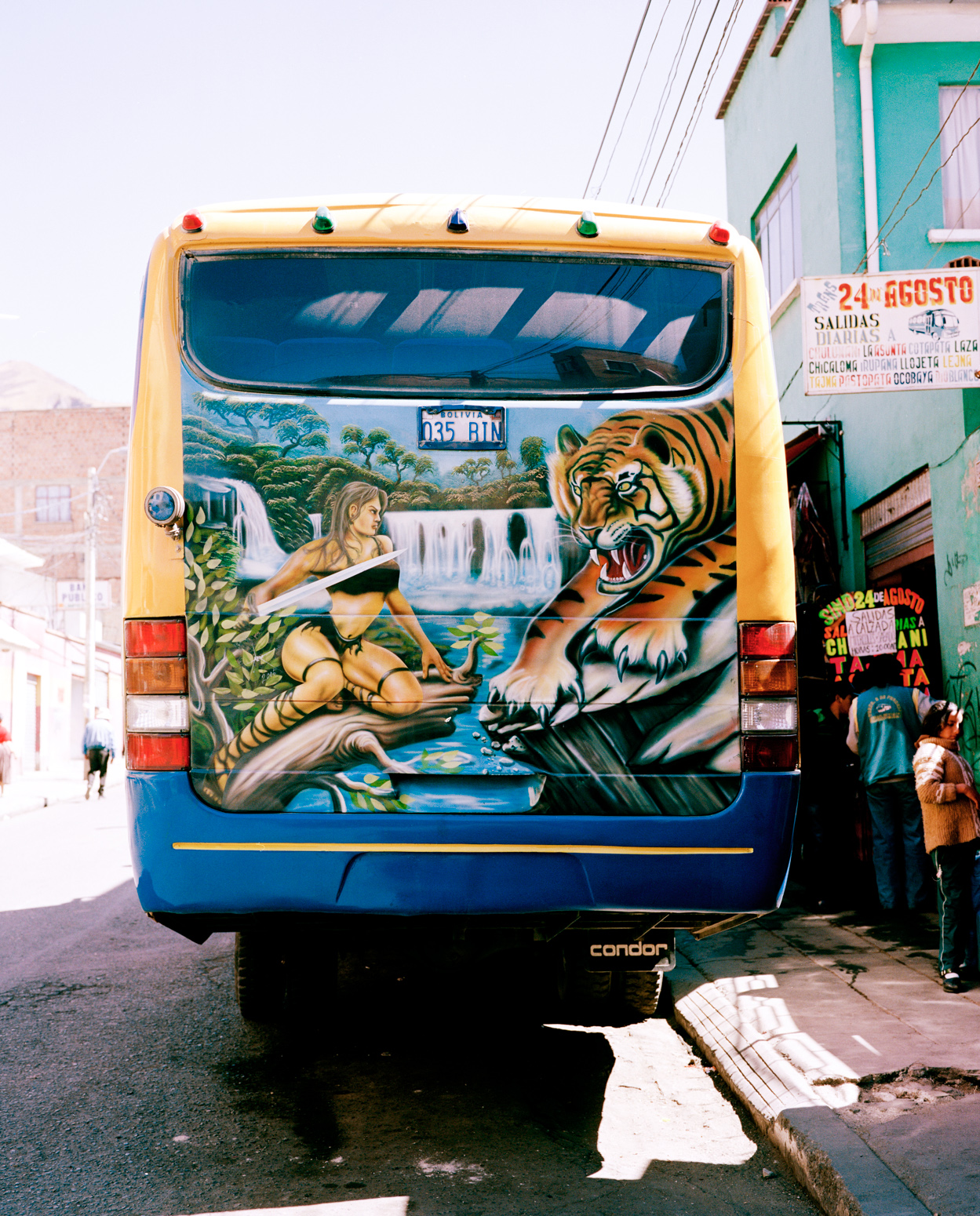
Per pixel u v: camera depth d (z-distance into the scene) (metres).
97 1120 4.46
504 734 3.89
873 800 7.89
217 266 4.10
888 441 9.33
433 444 3.99
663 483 4.02
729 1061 4.91
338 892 3.81
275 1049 5.39
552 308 4.13
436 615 3.92
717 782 3.92
